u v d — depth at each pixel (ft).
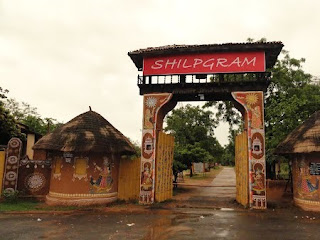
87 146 46.16
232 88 48.67
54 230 31.30
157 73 51.08
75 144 46.39
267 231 31.14
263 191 45.06
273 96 74.64
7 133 66.08
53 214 40.45
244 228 32.48
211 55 49.70
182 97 53.67
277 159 70.90
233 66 48.60
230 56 49.03
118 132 53.83
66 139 47.39
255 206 44.88
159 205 47.91
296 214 40.88
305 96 67.82
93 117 52.01
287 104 64.34
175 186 77.46
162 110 53.72
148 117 51.13
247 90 48.11
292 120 63.41
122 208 45.29
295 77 74.23
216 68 49.16
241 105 48.88
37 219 36.99
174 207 46.50
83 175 47.65
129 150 50.52
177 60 50.72
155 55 51.70
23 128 82.89
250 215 40.16
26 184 51.34
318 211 42.27
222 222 35.58
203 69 49.55
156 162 50.52
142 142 50.65
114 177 50.93
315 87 73.15
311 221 36.35
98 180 48.29
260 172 45.50
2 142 67.26
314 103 65.67
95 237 28.53
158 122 52.11
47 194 50.98
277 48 47.44
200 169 159.02
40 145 46.96
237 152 53.42
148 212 42.24
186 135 130.21
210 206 47.73
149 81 51.78
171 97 50.65
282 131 64.75
